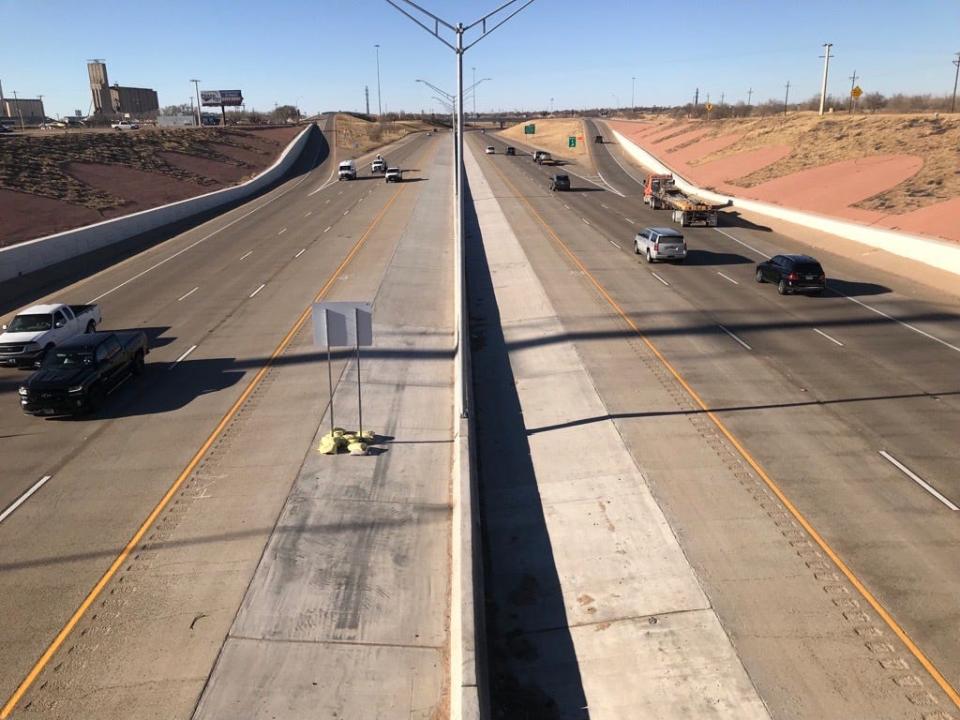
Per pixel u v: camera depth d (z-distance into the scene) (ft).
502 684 31.04
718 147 273.75
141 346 67.87
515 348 76.02
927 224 123.34
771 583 36.14
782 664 30.94
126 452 51.31
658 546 39.68
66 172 192.44
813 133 228.02
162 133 293.02
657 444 51.47
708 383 62.85
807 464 47.91
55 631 32.96
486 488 47.73
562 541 41.16
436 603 34.86
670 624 33.76
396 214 167.53
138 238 143.64
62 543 40.01
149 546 39.55
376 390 62.80
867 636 32.32
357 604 34.71
